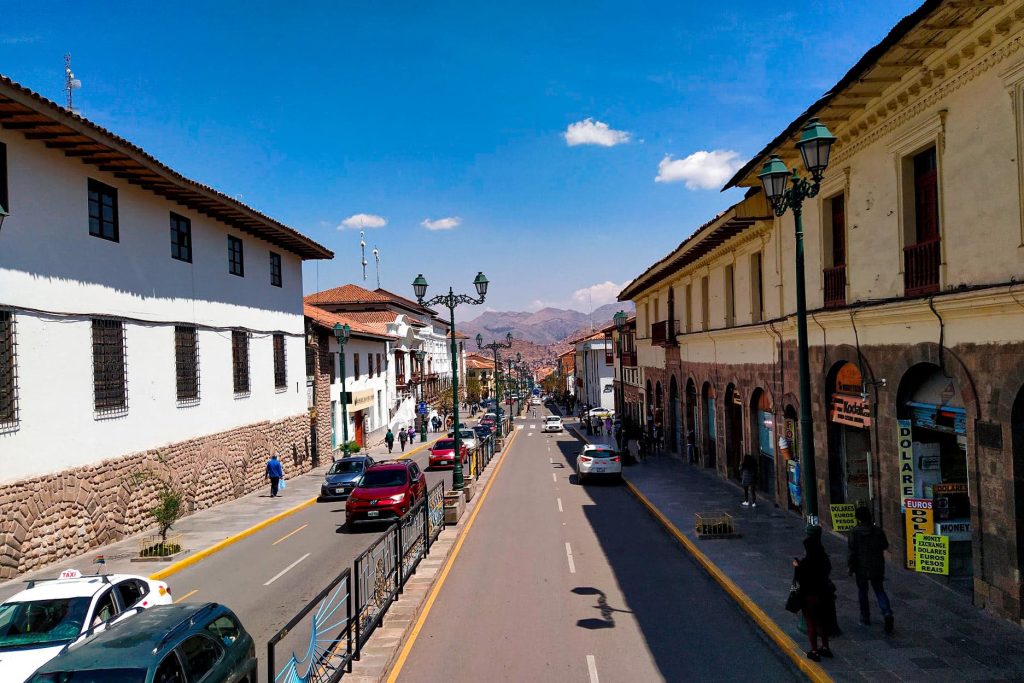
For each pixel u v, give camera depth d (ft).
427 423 205.16
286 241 95.50
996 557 32.35
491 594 40.60
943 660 27.94
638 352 143.74
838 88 38.70
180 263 71.51
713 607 37.42
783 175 32.30
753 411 71.82
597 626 34.58
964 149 33.86
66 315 53.42
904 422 40.50
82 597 27.61
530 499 78.33
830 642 30.17
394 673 29.14
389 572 37.50
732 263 76.79
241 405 85.71
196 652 21.70
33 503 48.96
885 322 41.42
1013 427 30.96
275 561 52.16
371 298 210.38
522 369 436.76
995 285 30.50
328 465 118.62
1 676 23.65
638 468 97.91
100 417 57.21
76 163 55.01
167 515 53.42
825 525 51.57
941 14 30.30
